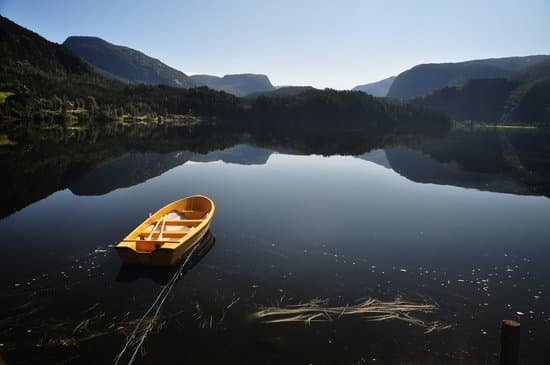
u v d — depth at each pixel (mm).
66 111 98938
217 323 7629
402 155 40688
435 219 15695
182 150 41500
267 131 89125
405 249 12109
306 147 48875
